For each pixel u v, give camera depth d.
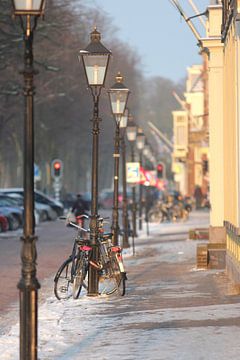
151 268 42.81
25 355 17.47
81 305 29.09
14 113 108.88
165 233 78.31
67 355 19.77
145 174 71.31
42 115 125.81
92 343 21.22
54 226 97.62
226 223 38.84
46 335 22.80
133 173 60.75
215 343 20.08
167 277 37.81
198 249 40.94
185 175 172.38
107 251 31.80
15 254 55.34
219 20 42.41
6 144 137.88
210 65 42.53
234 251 34.00
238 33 29.58
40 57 96.31
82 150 176.50
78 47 104.12
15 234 79.38
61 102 126.75
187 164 157.75
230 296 29.44
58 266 46.91
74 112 131.50
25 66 17.69
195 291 31.55
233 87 33.09
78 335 22.62
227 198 38.69
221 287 32.59
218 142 42.53
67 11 85.69
